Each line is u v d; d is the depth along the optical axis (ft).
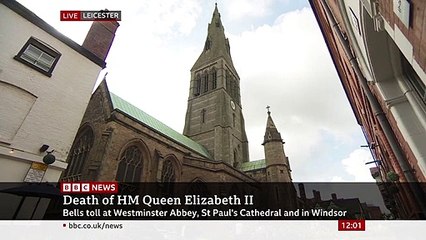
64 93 39.47
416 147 14.75
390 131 21.16
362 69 22.27
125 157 72.13
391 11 10.25
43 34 38.86
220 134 150.61
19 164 31.65
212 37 222.48
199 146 143.43
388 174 26.43
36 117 35.09
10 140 31.63
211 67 191.93
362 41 16.98
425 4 6.95
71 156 72.49
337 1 20.93
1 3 34.55
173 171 91.45
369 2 12.31
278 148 144.56
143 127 80.18
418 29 8.09
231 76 202.49
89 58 45.27
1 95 32.17
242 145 175.11
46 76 37.78
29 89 35.09
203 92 185.37
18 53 35.01
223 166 96.27
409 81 16.38
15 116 32.91
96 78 45.47
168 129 124.26
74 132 39.04
